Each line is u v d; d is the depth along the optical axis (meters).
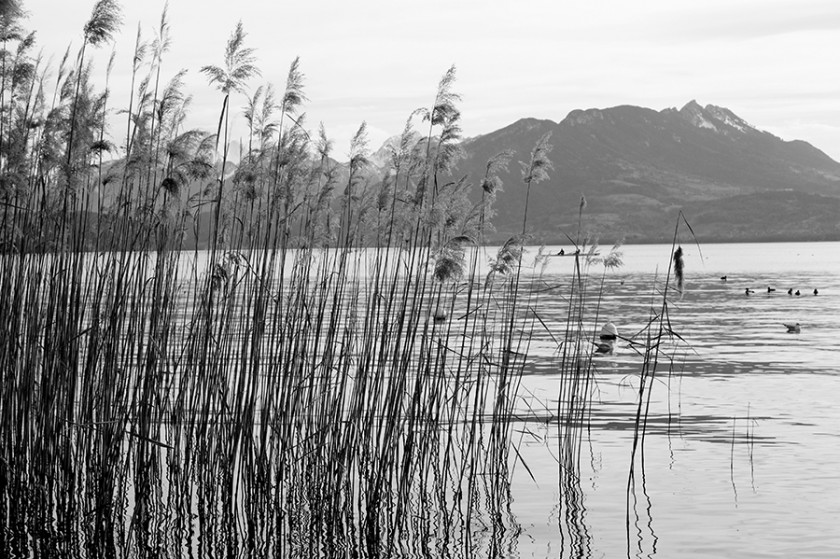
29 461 13.18
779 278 96.06
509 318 15.88
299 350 14.55
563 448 17.33
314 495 13.50
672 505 13.83
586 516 13.34
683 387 25.05
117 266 13.34
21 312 13.09
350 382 17.34
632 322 43.91
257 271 13.35
